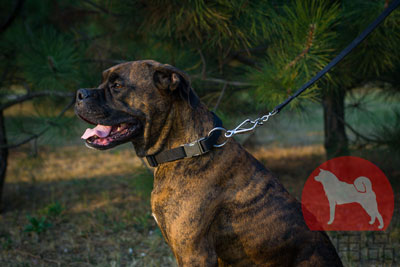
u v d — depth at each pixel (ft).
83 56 15.47
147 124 7.27
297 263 7.25
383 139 16.60
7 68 16.21
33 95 15.30
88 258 12.32
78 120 15.11
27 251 13.03
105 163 26.99
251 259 7.30
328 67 8.00
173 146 7.34
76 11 17.03
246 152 7.75
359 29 11.10
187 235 6.93
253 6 10.85
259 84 10.40
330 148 18.47
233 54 14.49
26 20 18.16
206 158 7.18
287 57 10.25
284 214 7.25
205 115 7.53
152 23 12.74
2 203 18.49
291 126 37.60
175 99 7.30
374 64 11.60
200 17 10.73
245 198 7.18
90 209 17.63
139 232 14.78
